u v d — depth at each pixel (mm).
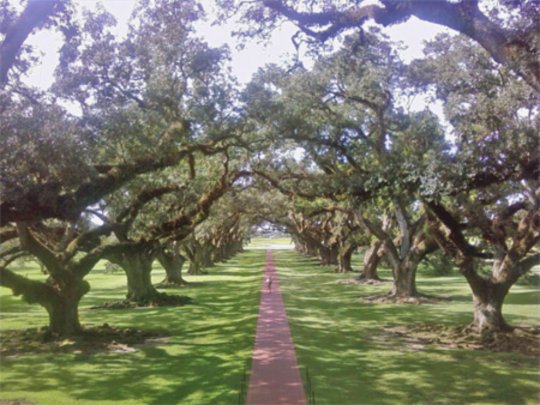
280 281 38469
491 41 9516
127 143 14523
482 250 18531
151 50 15102
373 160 21938
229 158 21906
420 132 17250
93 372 12203
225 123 16750
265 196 42375
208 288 34188
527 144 12391
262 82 18672
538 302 24375
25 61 12906
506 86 14000
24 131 10156
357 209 25859
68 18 13344
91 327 17422
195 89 15719
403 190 16516
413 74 18906
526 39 9430
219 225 46531
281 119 17750
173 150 15164
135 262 26094
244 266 59094
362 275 38594
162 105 15297
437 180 13859
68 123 11383
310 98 19719
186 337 16781
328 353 14016
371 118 22047
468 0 9414
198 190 22859
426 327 18141
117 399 10094
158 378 11594
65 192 12109
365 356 13672
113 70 14953
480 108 13258
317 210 34031
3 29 11383
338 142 20938
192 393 10422
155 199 23047
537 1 9438
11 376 11852
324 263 58406
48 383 11289
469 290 30938
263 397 9977
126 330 17391
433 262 40625
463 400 9906
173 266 36375
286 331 17312
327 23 11406
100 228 17234
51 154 10469
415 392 10398
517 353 13992
